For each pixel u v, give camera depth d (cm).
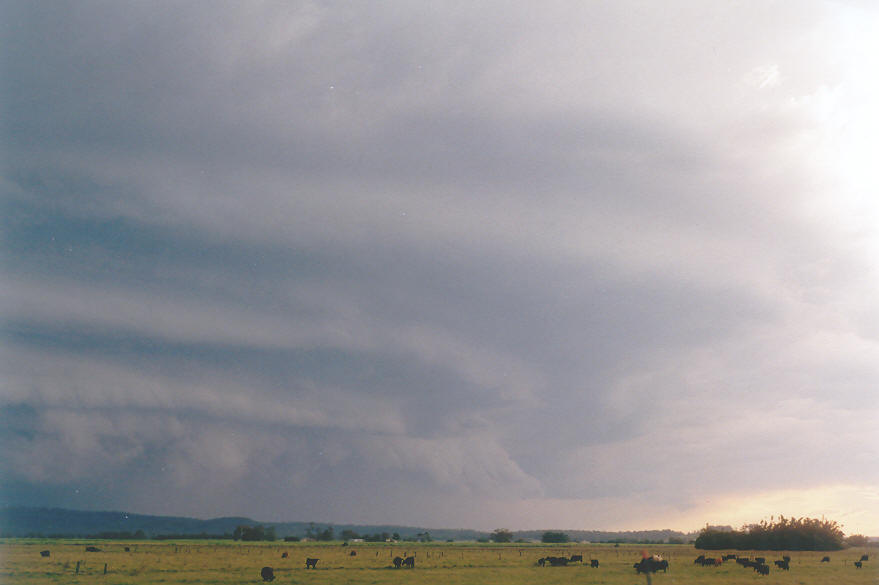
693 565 9769
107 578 7025
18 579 6894
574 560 10312
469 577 7488
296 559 11269
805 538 15938
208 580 6838
